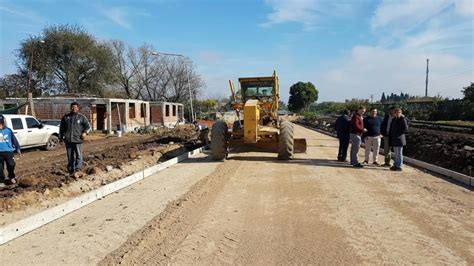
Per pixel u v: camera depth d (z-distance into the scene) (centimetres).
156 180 948
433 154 1308
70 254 494
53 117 2859
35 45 4244
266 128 1310
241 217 638
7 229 544
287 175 995
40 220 605
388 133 1134
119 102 3027
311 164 1181
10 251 506
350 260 467
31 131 1605
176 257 480
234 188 846
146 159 1229
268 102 1457
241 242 528
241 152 1487
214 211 671
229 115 1702
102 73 4581
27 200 706
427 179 943
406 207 689
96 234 565
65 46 4300
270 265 456
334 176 981
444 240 529
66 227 598
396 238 538
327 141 2075
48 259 480
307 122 4638
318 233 560
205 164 1189
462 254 483
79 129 942
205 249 504
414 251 493
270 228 583
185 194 797
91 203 736
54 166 1173
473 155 1081
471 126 2141
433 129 2473
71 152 946
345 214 649
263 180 930
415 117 3584
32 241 541
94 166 995
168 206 707
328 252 491
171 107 4194
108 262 468
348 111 1256
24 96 4144
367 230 571
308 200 741
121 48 5122
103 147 1855
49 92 4419
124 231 577
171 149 1448
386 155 1146
